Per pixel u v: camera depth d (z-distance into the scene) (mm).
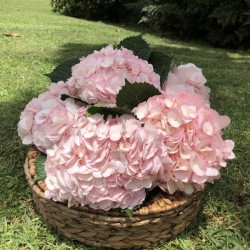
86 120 1543
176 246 1665
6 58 3752
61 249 1629
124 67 1688
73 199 1484
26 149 2270
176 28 7012
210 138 1543
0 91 3006
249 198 2008
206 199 1970
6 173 2092
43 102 1690
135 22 8234
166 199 1545
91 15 8586
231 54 5473
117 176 1451
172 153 1533
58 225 1607
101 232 1517
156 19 7164
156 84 1697
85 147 1474
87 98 1660
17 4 9484
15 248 1631
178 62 4281
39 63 3684
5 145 2314
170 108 1546
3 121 2562
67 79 1932
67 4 8500
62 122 1591
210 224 1824
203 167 1528
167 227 1577
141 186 1472
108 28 6926
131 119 1486
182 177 1531
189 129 1541
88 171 1447
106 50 1801
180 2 6898
